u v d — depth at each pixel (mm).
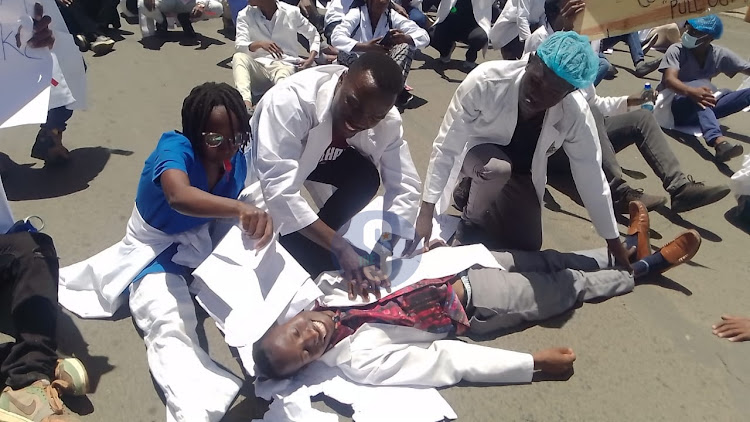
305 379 2260
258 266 2277
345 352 2258
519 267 2820
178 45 5809
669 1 2543
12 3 2334
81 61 3385
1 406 1941
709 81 4523
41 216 3096
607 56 6625
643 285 2986
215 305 2371
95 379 2230
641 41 6875
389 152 2627
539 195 2924
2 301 2488
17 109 2381
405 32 4832
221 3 6211
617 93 5477
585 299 2811
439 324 2486
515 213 2969
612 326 2707
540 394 2330
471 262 2613
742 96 4340
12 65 2381
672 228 3496
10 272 2211
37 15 2383
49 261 2215
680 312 2822
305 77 2381
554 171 3932
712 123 4242
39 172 3498
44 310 2121
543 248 3229
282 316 2291
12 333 2365
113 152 3766
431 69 5840
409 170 2648
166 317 2309
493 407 2252
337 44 4738
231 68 5301
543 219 3512
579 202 3721
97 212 3170
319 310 2379
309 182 2941
